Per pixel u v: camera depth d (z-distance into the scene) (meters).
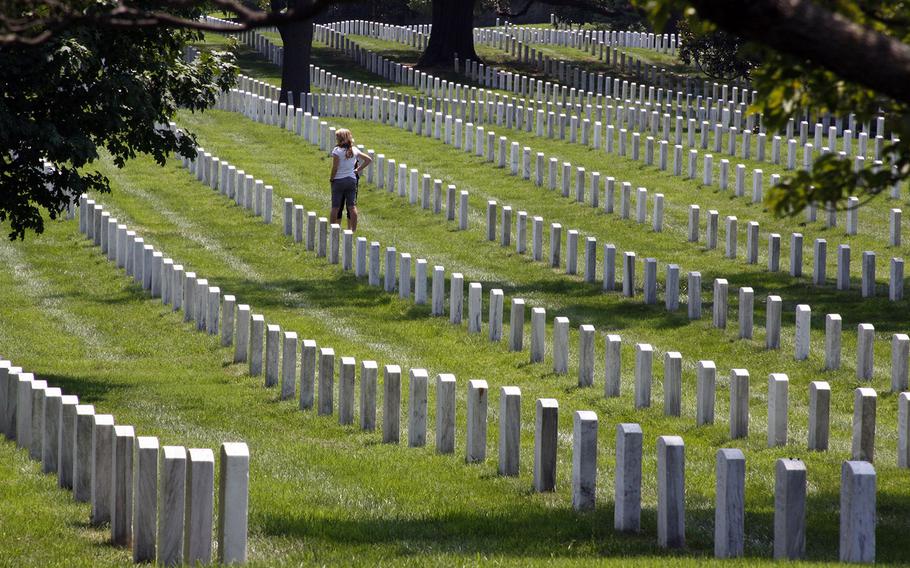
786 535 29.80
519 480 39.97
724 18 16.27
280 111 137.38
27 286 78.62
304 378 51.34
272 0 167.00
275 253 87.00
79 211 93.50
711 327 67.25
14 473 39.34
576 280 79.19
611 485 39.41
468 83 187.88
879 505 38.09
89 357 62.94
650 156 117.44
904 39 19.45
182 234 92.25
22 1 18.81
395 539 32.97
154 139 60.44
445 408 43.84
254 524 33.88
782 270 82.81
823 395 45.22
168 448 29.89
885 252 88.19
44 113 55.41
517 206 101.69
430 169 116.00
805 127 120.31
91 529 33.56
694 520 35.38
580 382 55.66
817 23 16.02
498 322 64.12
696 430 48.34
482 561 29.78
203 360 62.00
